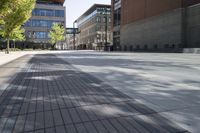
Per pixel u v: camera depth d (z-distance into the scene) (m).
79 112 4.91
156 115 4.70
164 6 46.84
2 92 6.96
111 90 7.21
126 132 3.79
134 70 12.68
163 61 19.09
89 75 10.66
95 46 104.75
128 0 63.28
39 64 16.75
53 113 4.86
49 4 91.50
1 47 76.44
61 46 93.69
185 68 13.51
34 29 89.12
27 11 32.12
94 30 108.19
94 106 5.37
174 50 40.69
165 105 5.46
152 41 51.44
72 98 6.15
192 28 40.31
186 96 6.38
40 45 89.81
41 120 4.42
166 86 7.86
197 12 38.91
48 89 7.35
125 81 8.95
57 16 92.50
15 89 7.39
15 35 44.47
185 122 4.30
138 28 57.72
